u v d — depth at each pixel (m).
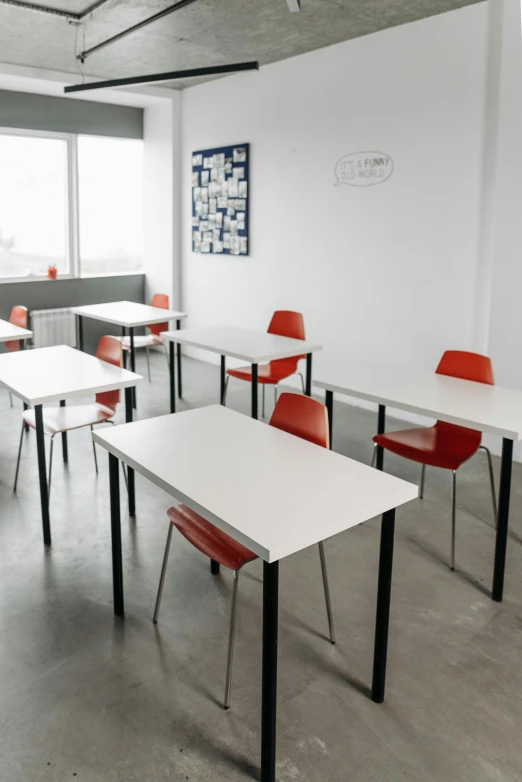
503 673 2.39
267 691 1.84
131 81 4.43
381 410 3.78
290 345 4.36
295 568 3.09
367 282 5.50
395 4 4.41
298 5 3.50
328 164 5.64
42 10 4.54
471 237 4.70
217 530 2.43
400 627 2.66
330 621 2.53
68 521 3.53
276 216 6.24
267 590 1.80
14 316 5.44
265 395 6.09
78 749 2.01
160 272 7.78
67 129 7.07
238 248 6.71
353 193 5.48
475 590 2.94
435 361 5.09
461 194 4.71
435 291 5.00
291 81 5.83
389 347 5.42
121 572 2.67
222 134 6.69
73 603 2.78
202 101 6.87
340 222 5.63
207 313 7.32
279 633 2.60
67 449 4.43
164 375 6.79
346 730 2.11
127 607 2.76
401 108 4.99
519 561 3.19
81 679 2.31
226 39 5.24
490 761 1.99
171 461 2.32
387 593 2.14
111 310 5.97
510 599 2.87
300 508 1.95
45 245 7.34
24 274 7.23
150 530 3.45
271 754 1.87
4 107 6.62
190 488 2.08
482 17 4.39
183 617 2.69
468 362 3.51
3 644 2.50
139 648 2.49
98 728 2.10
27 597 2.82
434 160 4.84
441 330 5.01
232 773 1.94
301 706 2.21
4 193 6.95
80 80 6.40
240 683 2.31
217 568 3.03
